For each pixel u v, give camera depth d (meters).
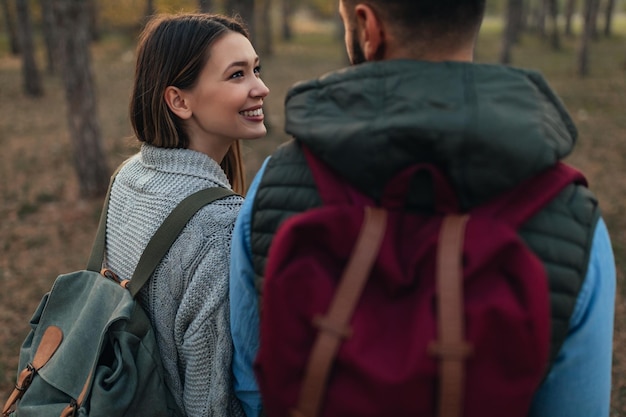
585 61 16.84
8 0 22.75
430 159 0.91
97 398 1.36
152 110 1.56
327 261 0.90
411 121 0.89
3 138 10.77
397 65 0.97
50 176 8.18
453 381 0.77
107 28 31.50
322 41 31.33
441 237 0.86
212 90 1.55
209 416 1.42
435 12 0.99
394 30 1.02
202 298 1.40
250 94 1.58
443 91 0.93
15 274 5.33
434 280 0.84
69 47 6.46
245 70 1.59
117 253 1.57
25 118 12.56
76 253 5.76
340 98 0.98
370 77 0.97
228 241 1.44
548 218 0.94
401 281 0.85
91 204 6.77
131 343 1.40
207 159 1.56
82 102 6.67
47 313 1.57
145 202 1.51
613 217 6.29
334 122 0.96
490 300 0.81
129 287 1.47
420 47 1.02
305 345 0.85
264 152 8.95
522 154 0.88
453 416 0.78
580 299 0.95
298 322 0.86
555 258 0.93
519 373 0.82
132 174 1.60
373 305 0.85
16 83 16.98
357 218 0.91
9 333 4.36
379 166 0.92
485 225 0.87
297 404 0.84
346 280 0.85
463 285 0.83
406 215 0.94
